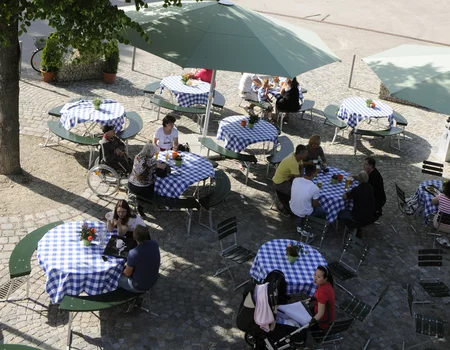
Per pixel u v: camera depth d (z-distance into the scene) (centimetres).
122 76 1772
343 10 2995
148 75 1808
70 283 796
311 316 821
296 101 1516
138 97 1638
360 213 1061
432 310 975
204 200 1083
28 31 1978
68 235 867
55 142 1327
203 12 1140
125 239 880
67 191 1150
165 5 1047
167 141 1220
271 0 3055
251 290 786
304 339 798
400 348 880
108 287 819
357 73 2092
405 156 1516
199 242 1064
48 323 832
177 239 1063
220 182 1157
